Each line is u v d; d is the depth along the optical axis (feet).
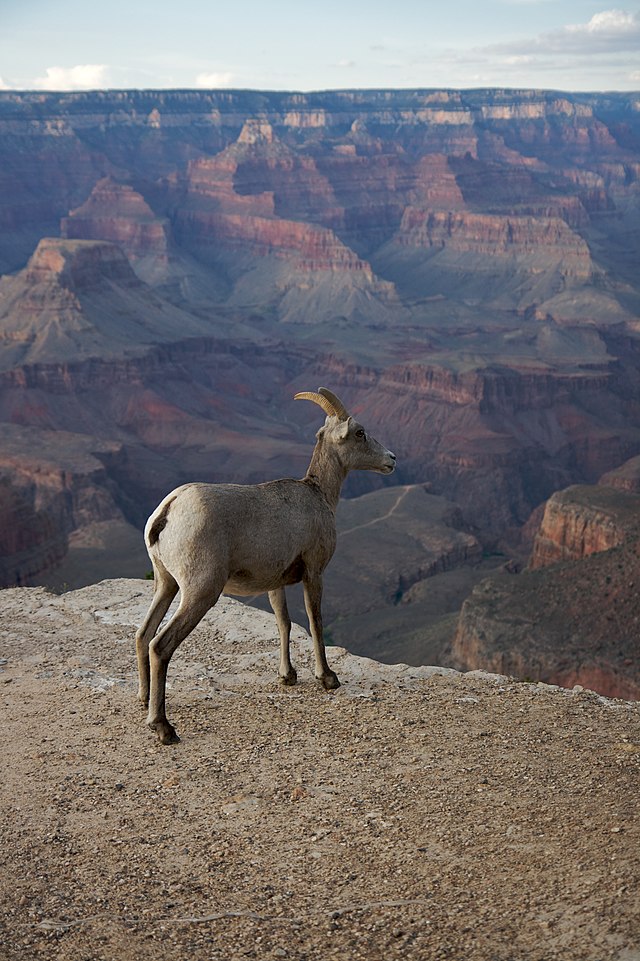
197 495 34.14
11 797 31.07
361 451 39.70
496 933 22.06
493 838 26.53
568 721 35.60
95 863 27.12
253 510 35.12
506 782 29.99
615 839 25.03
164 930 23.82
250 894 25.22
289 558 36.42
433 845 26.66
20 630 48.60
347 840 27.48
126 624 49.19
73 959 22.80
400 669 42.98
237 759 33.22
